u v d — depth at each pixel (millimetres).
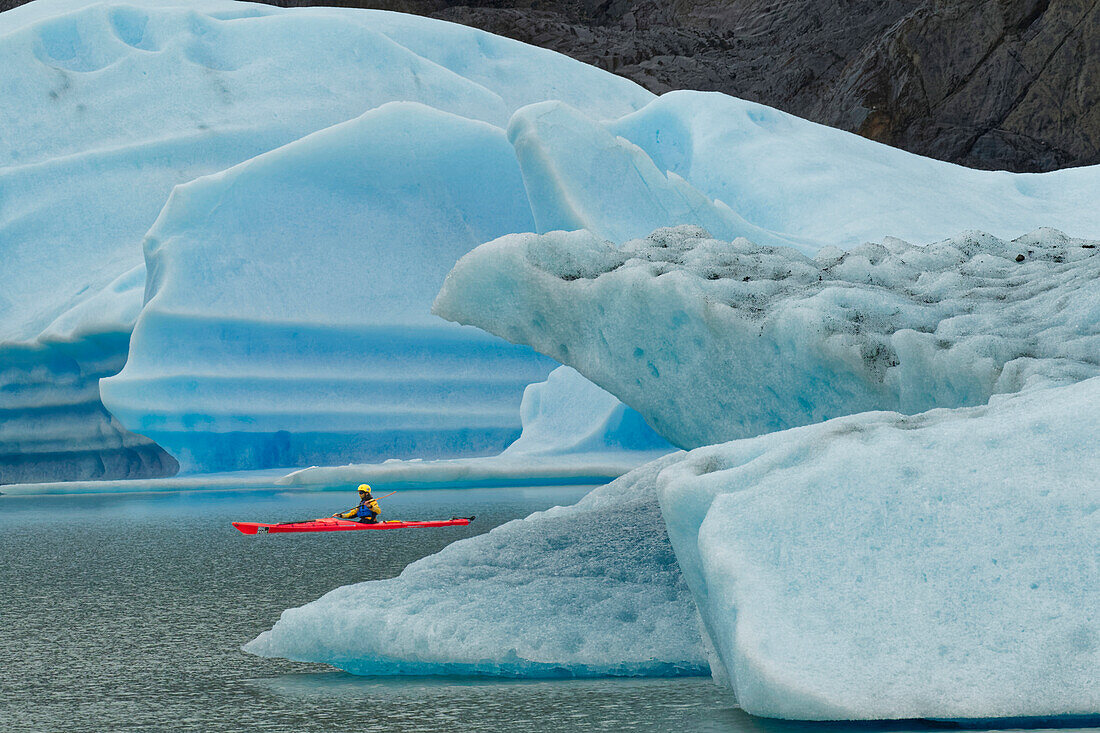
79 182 79438
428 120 70875
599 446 61250
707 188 77000
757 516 10133
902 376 16781
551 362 73750
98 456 77688
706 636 12203
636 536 15250
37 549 30031
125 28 90312
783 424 18594
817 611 9312
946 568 9359
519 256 19531
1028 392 12422
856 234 65938
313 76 86062
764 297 18969
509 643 12852
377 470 53156
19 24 90875
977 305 18609
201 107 83812
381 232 70125
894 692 8672
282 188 68062
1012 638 8820
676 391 19266
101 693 13219
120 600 20703
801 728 9852
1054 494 9594
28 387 75250
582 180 40938
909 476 10086
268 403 64938
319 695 12672
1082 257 21500
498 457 60156
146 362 62062
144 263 73562
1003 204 75438
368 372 68500
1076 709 8391
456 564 15227
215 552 28094
